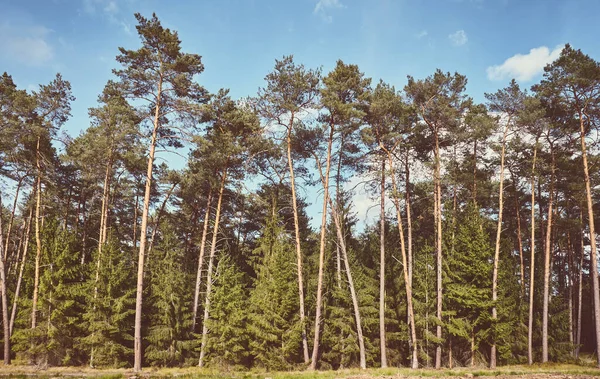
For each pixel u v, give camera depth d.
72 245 27.05
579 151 28.47
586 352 39.50
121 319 24.09
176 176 27.95
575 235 39.84
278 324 25.28
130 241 39.28
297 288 26.25
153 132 23.80
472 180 30.47
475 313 26.56
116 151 26.70
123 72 22.86
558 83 25.67
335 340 25.83
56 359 24.08
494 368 24.95
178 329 25.31
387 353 27.38
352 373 21.11
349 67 26.34
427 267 27.91
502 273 28.55
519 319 29.95
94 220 36.06
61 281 24.84
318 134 26.27
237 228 36.78
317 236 32.06
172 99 23.38
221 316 24.52
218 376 19.17
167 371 22.14
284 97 25.39
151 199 35.28
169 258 26.75
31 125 24.62
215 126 28.80
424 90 25.91
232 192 31.14
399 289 29.22
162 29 23.70
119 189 34.94
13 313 26.22
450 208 31.05
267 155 29.02
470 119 26.12
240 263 33.59
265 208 33.97
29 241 30.84
